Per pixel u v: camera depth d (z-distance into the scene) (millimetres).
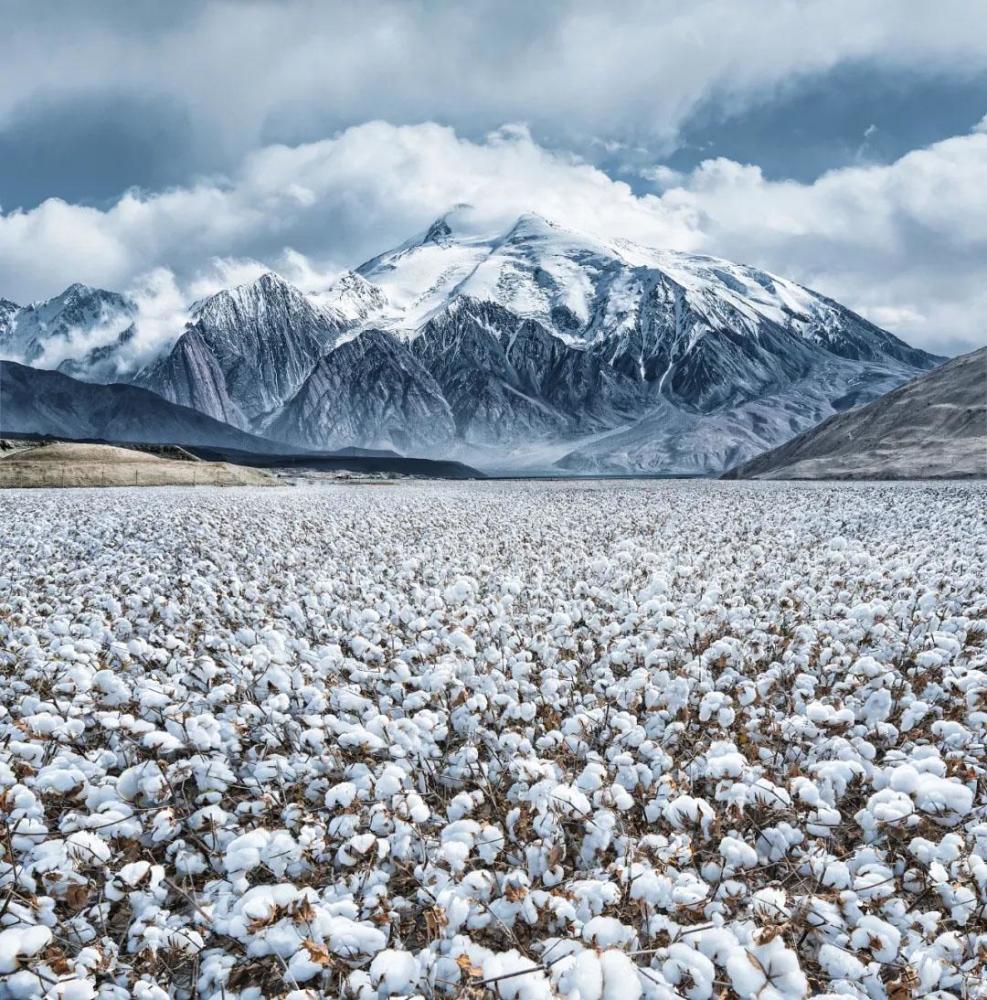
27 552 17031
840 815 4477
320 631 9031
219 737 5395
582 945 3279
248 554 16547
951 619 8469
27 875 3992
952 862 3941
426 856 4133
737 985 2971
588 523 24484
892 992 3219
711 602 9664
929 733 5992
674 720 6055
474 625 8875
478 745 5934
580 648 8305
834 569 13258
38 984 3244
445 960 3303
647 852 4211
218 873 4344
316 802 4984
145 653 7336
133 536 20672
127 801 4836
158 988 3379
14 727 5676
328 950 3408
